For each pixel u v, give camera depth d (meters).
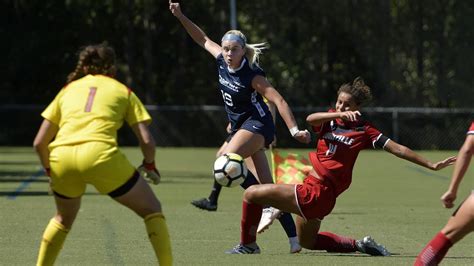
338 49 132.62
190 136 127.19
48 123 24.88
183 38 134.88
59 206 24.86
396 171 83.19
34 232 37.81
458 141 124.50
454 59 130.38
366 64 132.12
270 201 30.83
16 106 126.25
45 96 132.88
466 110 124.69
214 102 134.75
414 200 56.19
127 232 38.16
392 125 124.56
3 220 41.88
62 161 23.89
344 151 30.23
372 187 66.00
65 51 131.88
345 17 132.12
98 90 24.73
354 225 42.72
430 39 130.88
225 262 30.67
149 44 133.38
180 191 59.75
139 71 134.75
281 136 125.62
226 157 30.77
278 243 36.12
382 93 131.50
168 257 24.80
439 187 66.25
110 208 47.78
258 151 34.16
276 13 131.75
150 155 24.66
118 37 133.75
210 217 44.84
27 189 58.88
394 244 36.22
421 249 34.72
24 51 130.50
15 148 119.88
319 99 132.50
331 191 30.27
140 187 24.45
